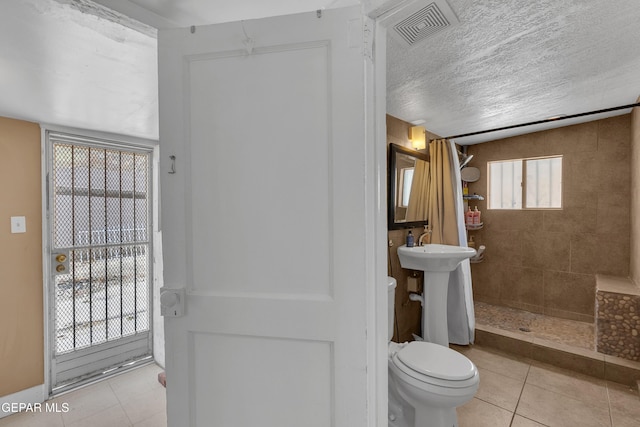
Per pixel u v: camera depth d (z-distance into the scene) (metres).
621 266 2.74
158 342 2.66
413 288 2.42
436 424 1.48
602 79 1.82
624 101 2.23
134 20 1.02
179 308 1.01
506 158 3.33
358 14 0.92
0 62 1.32
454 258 2.10
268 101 0.97
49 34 1.11
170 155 1.02
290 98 0.96
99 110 1.91
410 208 2.49
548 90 1.96
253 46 0.97
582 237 2.93
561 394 1.97
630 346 2.12
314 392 0.96
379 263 0.98
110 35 1.12
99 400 2.15
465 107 2.21
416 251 2.17
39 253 2.12
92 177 2.43
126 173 2.62
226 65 0.99
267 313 0.97
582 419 1.74
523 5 1.14
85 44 1.18
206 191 1.01
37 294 2.12
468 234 3.54
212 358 1.02
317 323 0.95
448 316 2.70
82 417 1.97
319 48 0.94
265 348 0.99
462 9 1.14
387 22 0.97
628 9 1.17
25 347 2.06
